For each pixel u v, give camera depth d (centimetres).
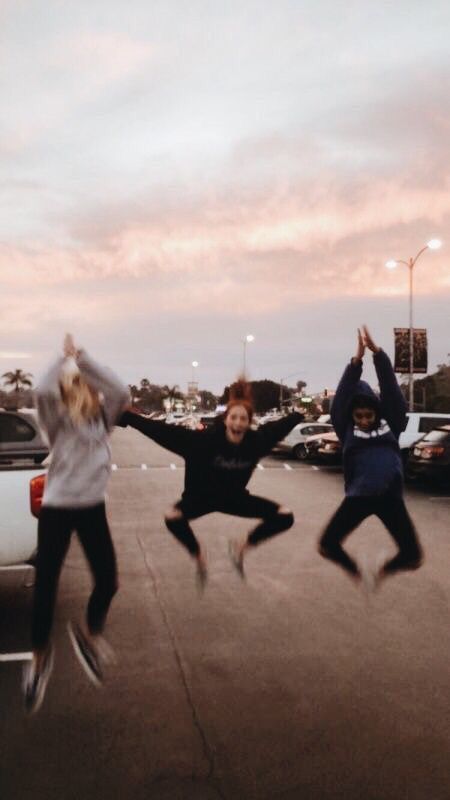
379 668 494
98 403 404
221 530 1063
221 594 700
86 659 405
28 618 609
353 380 468
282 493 1595
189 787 339
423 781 344
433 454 1669
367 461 457
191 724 405
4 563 593
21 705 429
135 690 454
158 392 17550
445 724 405
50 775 349
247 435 423
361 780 345
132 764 360
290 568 822
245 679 473
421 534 1062
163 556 889
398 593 704
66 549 399
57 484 395
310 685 463
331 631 579
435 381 8944
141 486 1736
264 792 335
